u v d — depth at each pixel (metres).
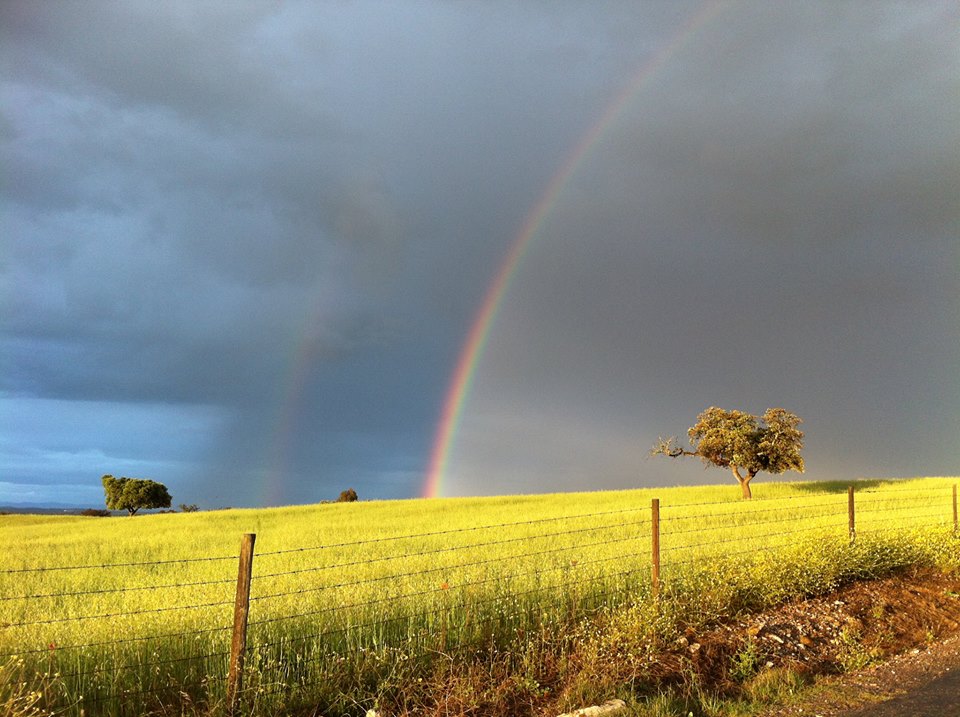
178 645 8.43
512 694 8.09
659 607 10.40
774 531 18.91
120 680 7.68
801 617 11.30
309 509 49.53
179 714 7.33
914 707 7.77
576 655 9.14
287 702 7.51
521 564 13.42
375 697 7.68
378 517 39.53
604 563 13.25
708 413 55.47
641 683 8.48
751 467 52.41
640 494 50.56
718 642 9.90
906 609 12.05
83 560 21.09
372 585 11.39
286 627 9.16
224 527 36.00
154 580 15.02
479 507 43.88
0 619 10.50
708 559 13.43
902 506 29.39
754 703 7.99
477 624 9.49
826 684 8.74
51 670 7.80
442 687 8.03
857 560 13.88
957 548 15.70
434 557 15.21
